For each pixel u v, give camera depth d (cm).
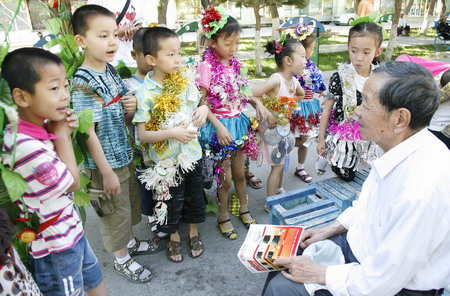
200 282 230
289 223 214
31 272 154
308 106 344
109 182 191
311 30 336
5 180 118
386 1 2223
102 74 197
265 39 1578
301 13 2402
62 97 136
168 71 212
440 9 1727
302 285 150
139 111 213
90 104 190
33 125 135
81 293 162
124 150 211
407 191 126
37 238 145
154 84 217
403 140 138
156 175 217
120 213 217
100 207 210
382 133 139
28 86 128
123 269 231
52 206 142
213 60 249
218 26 234
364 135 145
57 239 146
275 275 169
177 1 1461
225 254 255
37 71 127
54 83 132
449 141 301
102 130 197
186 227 287
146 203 260
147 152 230
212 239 272
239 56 1180
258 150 285
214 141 252
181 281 231
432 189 122
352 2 2488
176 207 233
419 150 133
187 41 1511
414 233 122
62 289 154
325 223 214
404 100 128
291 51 277
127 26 293
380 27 241
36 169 128
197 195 243
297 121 328
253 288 224
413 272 126
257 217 300
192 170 235
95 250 262
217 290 223
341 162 257
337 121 272
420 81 128
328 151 272
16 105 125
